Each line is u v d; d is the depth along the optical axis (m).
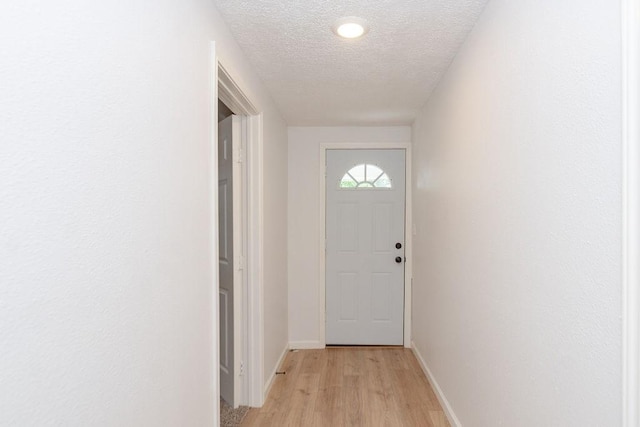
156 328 1.11
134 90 0.99
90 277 0.82
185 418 1.32
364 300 3.88
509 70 1.47
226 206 2.63
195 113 1.41
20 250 0.65
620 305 0.86
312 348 3.82
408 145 3.80
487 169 1.71
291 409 2.55
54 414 0.73
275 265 3.17
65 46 0.75
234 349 2.56
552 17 1.15
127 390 0.97
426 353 3.10
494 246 1.63
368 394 2.78
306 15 1.77
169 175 1.19
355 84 2.70
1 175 0.62
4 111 0.62
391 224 3.86
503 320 1.54
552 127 1.15
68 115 0.76
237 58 2.03
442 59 2.28
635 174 0.81
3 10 0.62
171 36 1.21
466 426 2.03
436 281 2.73
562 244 1.10
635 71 0.81
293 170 3.85
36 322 0.68
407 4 1.69
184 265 1.30
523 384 1.36
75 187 0.78
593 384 0.96
